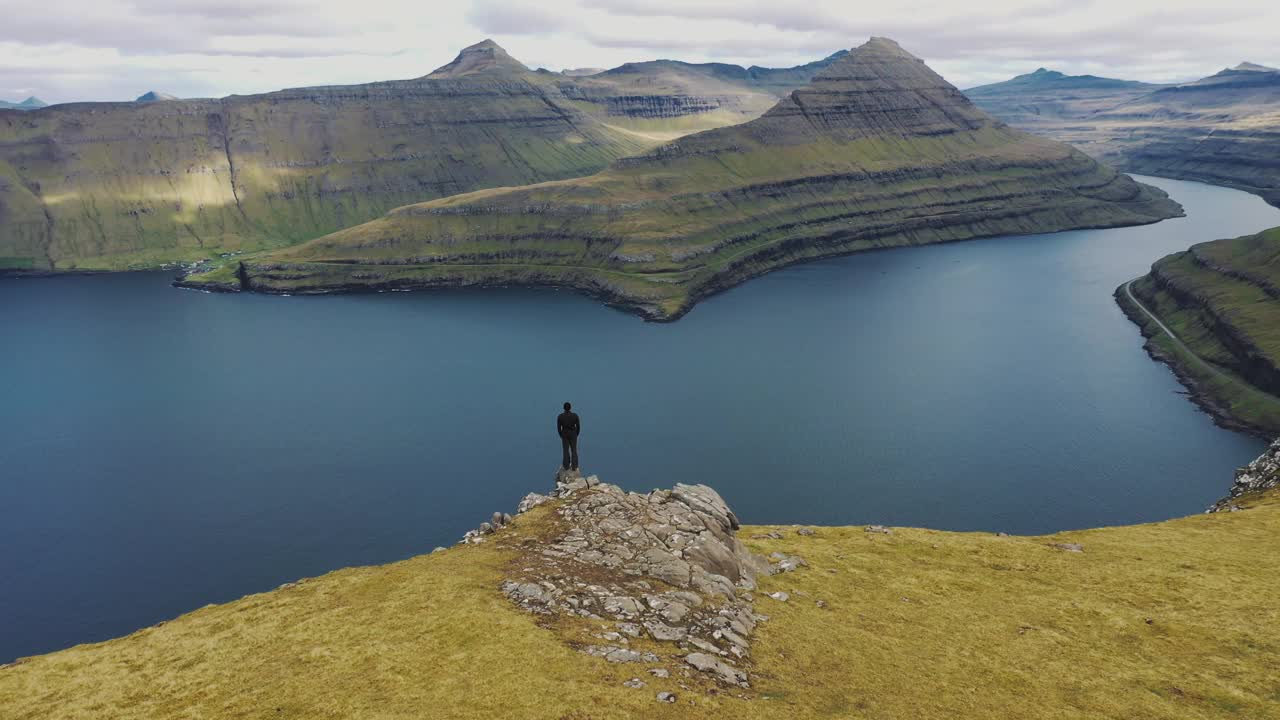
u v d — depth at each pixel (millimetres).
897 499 196000
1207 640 43062
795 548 59438
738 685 33094
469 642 33375
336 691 29703
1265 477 96688
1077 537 67188
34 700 30578
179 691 30828
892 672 37500
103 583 173250
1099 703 36125
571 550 45375
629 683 30906
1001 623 45531
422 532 190750
